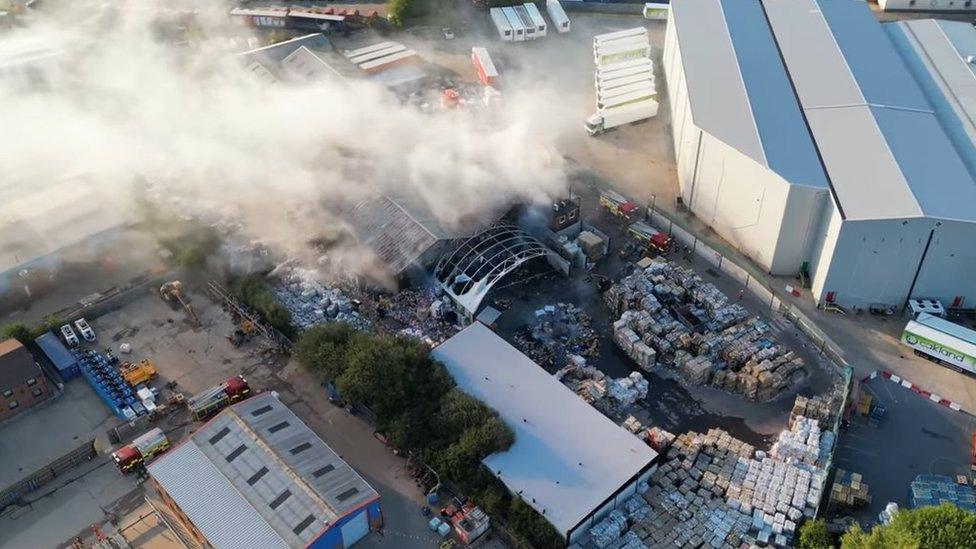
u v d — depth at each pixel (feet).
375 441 320.29
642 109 504.02
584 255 401.70
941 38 502.79
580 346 361.30
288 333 361.92
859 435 324.60
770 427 326.65
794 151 388.98
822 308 381.40
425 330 365.40
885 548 257.96
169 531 288.92
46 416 334.03
